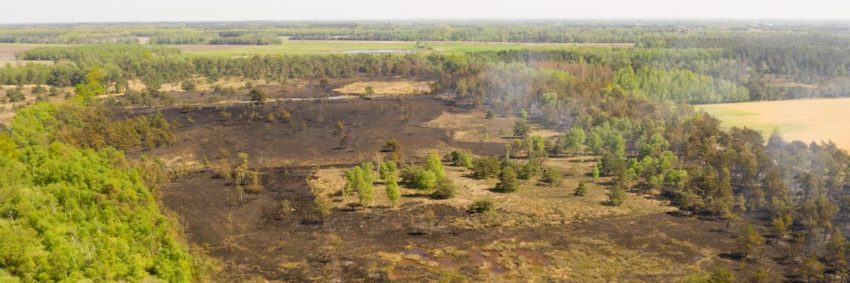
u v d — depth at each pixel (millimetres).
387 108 165875
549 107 144625
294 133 135250
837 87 177625
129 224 64000
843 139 122562
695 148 102750
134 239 62281
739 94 172250
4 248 50531
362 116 155250
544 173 97812
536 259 66938
